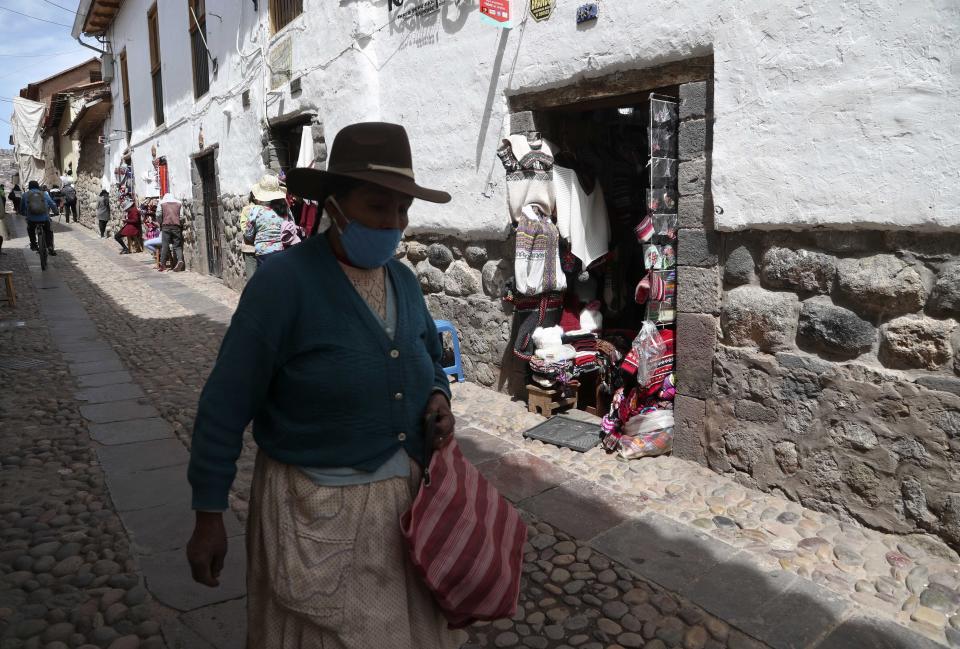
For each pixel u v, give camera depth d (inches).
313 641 57.6
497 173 189.0
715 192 134.1
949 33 102.4
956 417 108.1
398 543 59.4
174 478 148.7
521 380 194.7
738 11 127.3
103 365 245.0
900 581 106.3
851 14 112.3
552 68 167.9
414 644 60.5
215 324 313.0
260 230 281.9
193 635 95.5
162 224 484.4
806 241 124.5
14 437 171.5
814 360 124.4
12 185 1320.1
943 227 105.9
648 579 108.8
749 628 96.8
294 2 289.4
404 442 60.7
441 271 220.1
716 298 139.3
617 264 195.2
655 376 152.0
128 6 581.0
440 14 201.8
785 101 122.0
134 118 617.3
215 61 386.9
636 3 146.3
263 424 60.4
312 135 274.4
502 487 141.9
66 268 508.4
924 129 106.3
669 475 143.4
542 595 106.0
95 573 111.3
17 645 92.6
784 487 131.3
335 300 56.8
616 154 193.5
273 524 58.7
